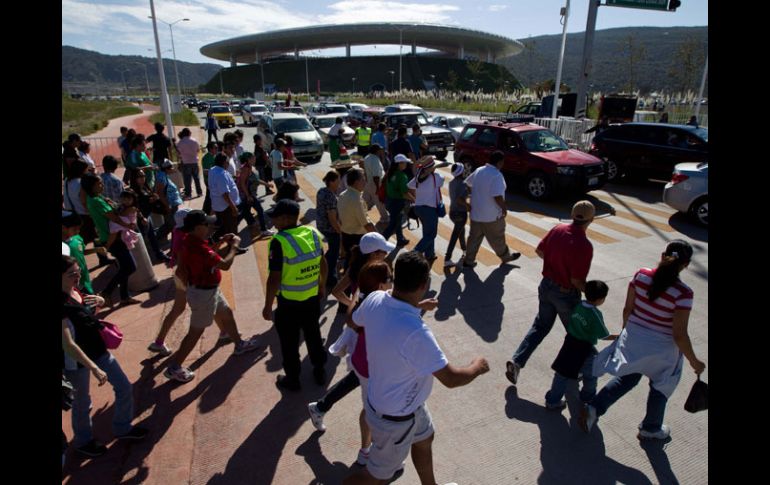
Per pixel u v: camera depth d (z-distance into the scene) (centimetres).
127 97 12725
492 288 646
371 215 1024
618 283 661
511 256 726
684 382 444
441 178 682
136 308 593
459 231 708
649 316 340
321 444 367
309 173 1508
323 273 432
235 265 740
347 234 603
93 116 5016
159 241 856
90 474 338
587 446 365
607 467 344
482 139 1266
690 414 400
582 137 1691
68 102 7288
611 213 1018
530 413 402
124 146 1098
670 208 1057
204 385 440
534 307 591
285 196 550
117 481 332
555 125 1820
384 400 254
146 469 343
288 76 13375
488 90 11875
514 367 430
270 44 14012
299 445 366
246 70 14162
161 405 412
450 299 614
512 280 672
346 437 375
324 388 436
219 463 349
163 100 1850
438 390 434
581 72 1761
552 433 379
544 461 350
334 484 330
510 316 568
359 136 1450
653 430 363
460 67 12519
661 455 355
